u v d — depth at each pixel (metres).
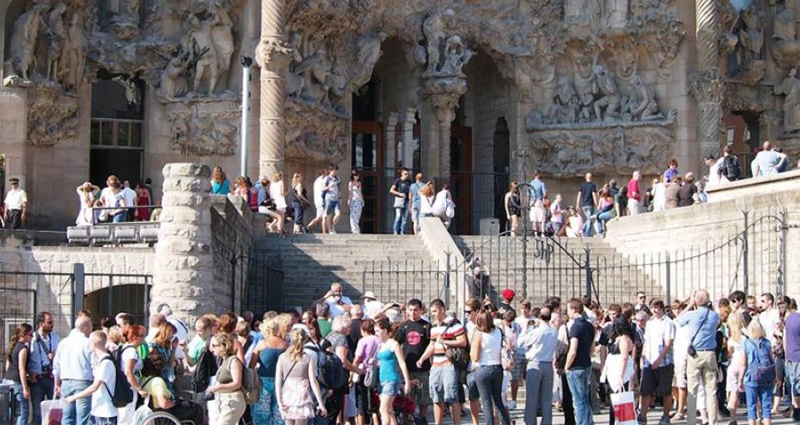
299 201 38.06
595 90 48.31
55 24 40.16
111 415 18.44
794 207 31.20
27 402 21.73
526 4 48.59
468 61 49.41
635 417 20.06
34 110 40.03
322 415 18.53
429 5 47.03
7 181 39.03
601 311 26.34
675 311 24.95
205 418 19.48
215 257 28.09
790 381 23.70
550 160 48.66
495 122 50.09
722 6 47.88
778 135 50.09
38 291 31.14
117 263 30.94
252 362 18.75
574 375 20.62
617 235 38.47
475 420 21.06
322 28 43.78
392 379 20.50
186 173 27.16
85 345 19.47
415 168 48.53
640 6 47.66
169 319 23.00
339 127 44.97
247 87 37.22
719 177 37.97
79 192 35.91
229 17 42.50
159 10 42.56
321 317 22.84
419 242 36.66
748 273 32.28
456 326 21.02
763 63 49.22
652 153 47.53
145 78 42.38
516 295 34.00
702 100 47.03
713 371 21.95
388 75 48.97
